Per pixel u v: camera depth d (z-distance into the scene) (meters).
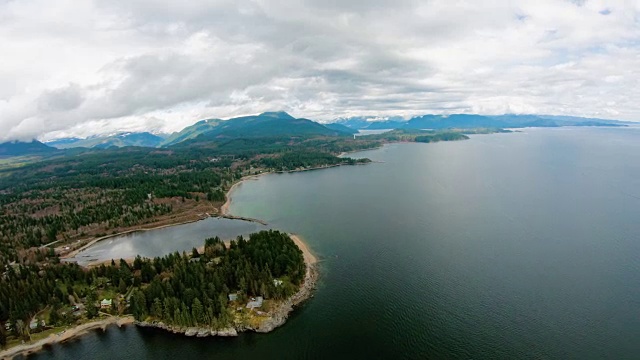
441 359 112.00
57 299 149.12
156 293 143.12
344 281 160.00
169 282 151.38
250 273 151.25
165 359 120.62
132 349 125.88
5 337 129.50
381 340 121.88
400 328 126.88
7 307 143.75
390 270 168.00
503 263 169.75
